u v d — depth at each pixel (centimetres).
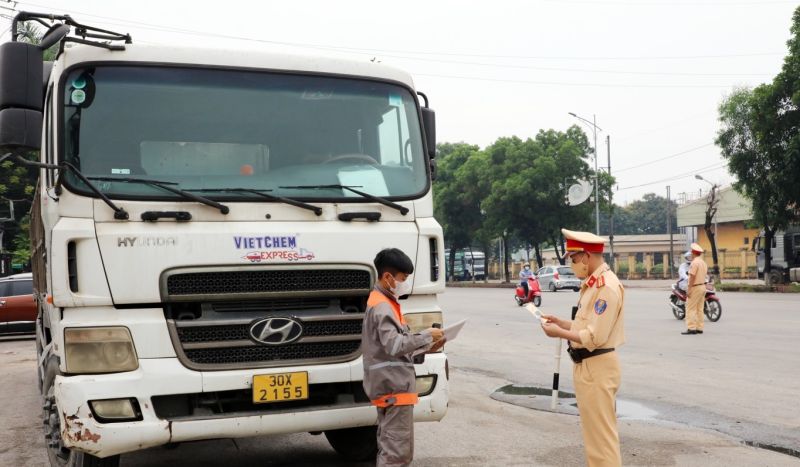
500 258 7906
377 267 480
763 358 1204
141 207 502
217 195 520
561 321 504
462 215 6094
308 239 527
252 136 546
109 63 526
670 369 1112
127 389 477
